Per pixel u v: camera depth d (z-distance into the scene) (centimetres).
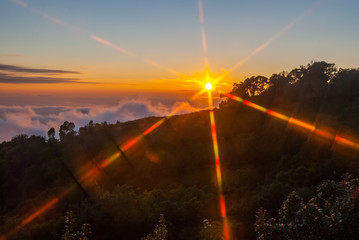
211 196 3797
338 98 7256
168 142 8175
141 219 2859
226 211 3161
